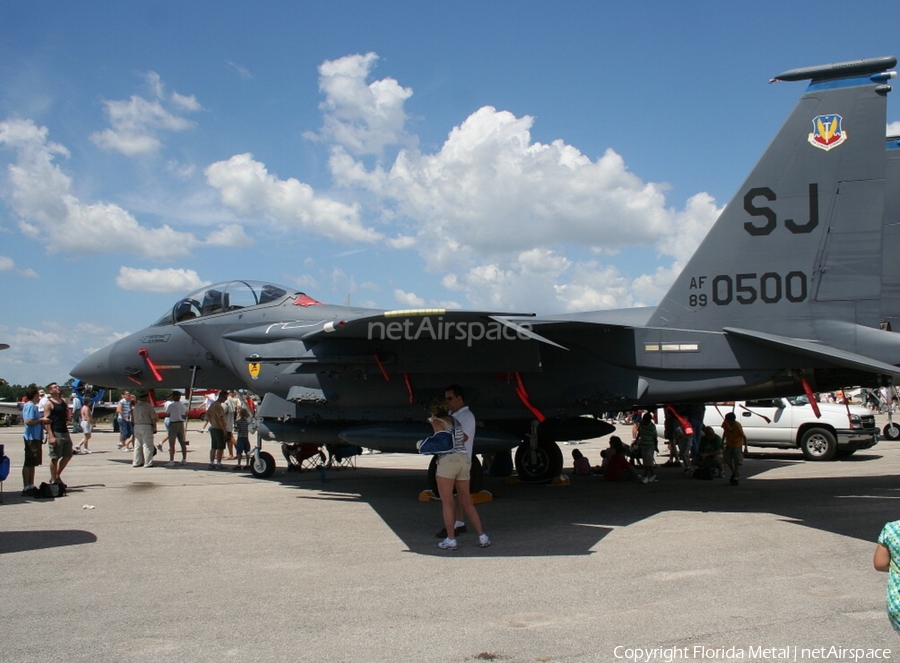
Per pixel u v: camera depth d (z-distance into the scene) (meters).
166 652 3.88
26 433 9.49
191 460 15.70
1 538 6.91
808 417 15.06
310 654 3.83
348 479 11.95
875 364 6.77
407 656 3.79
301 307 11.59
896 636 4.05
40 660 3.77
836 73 8.23
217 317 12.09
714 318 8.72
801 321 8.34
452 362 9.46
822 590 4.99
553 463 11.41
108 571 5.64
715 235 8.75
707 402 9.28
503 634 4.13
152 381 13.09
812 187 8.34
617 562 5.87
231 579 5.40
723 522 7.64
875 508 8.49
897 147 10.18
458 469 6.41
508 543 6.66
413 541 6.77
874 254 8.09
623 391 9.03
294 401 10.70
